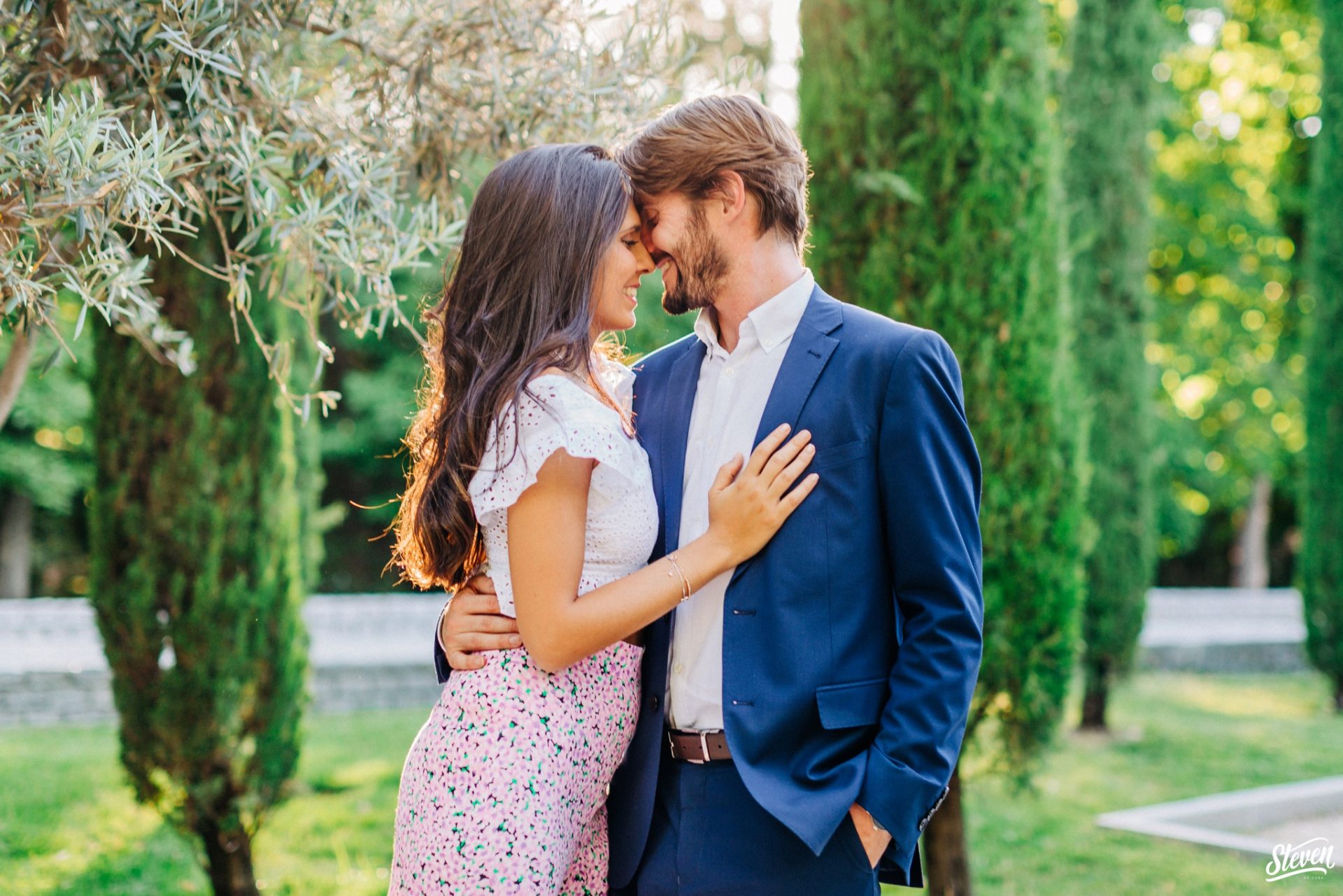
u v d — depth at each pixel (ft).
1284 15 48.67
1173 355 50.90
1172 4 41.29
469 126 8.84
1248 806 17.95
